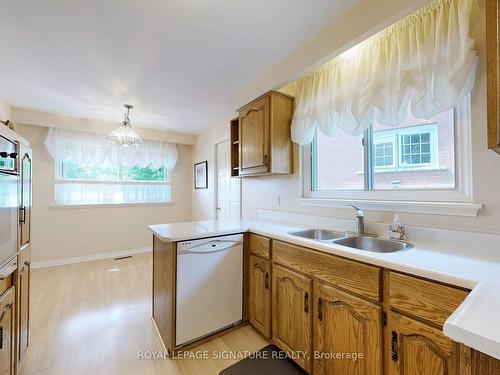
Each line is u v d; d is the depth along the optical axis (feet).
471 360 1.87
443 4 4.31
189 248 5.81
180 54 6.25
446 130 4.80
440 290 3.08
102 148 12.70
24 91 8.49
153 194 14.71
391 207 5.38
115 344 5.95
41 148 11.47
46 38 5.53
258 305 6.36
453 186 4.67
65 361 5.33
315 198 7.32
